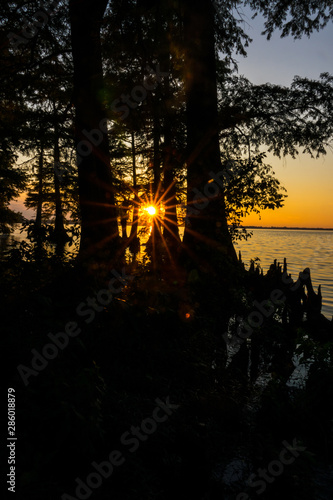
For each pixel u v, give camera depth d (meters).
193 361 5.38
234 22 15.85
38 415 3.15
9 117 17.12
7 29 12.02
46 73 14.91
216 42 15.54
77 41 9.66
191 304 6.42
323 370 5.03
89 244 8.09
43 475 2.92
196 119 11.70
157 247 9.26
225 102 16.52
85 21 9.59
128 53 9.61
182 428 3.93
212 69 12.01
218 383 5.30
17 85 13.88
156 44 10.34
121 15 9.33
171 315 5.59
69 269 5.83
